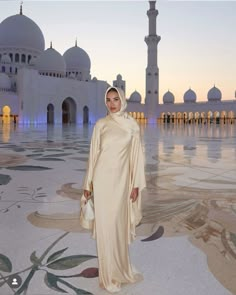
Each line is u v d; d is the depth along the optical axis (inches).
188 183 204.4
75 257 97.0
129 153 89.0
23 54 2046.0
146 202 159.5
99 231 81.5
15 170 252.7
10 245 105.4
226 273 87.6
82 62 2320.4
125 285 81.3
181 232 119.2
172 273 87.6
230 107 2103.8
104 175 83.6
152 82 2250.2
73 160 314.3
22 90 1706.4
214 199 165.3
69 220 130.0
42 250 101.7
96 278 84.9
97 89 2105.1
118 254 82.1
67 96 1927.9
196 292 77.8
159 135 767.7
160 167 269.7
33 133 824.3
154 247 105.4
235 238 113.2
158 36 2188.7
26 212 140.6
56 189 185.2
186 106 2241.6
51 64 1962.4
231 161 308.3
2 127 1243.8
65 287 80.2
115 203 82.8
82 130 1024.2
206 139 623.5
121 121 87.8
